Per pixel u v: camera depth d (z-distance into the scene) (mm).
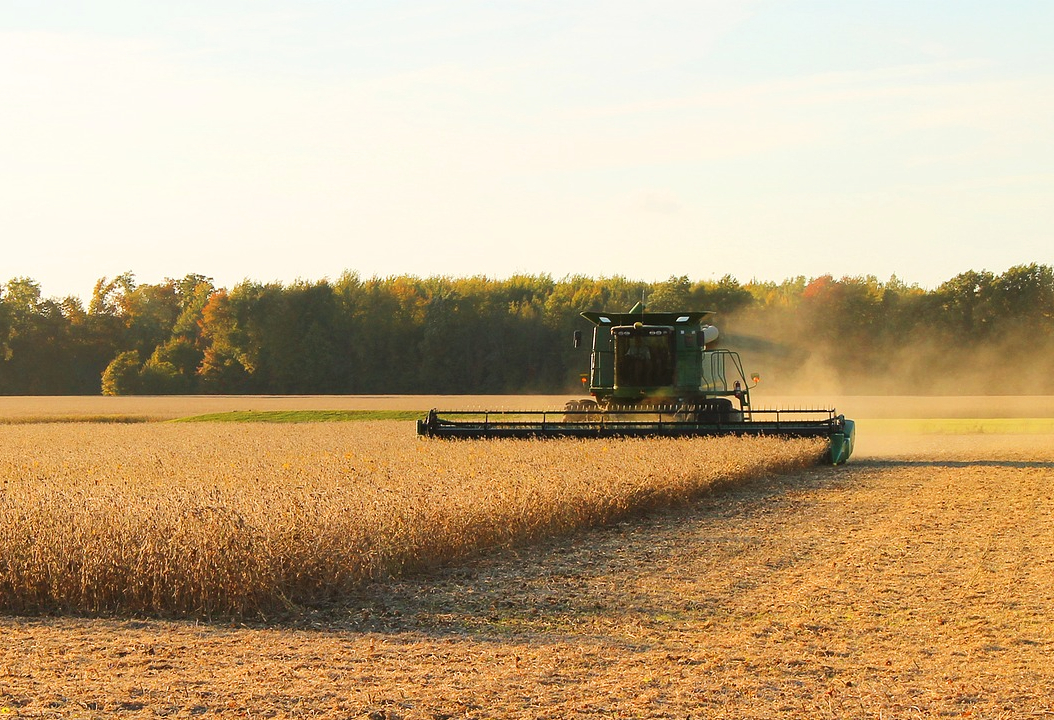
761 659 9781
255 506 13547
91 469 20547
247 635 10922
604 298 111000
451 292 115562
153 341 133500
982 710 8312
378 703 8484
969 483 24000
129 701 8500
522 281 125812
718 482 22109
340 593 12805
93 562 12234
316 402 80750
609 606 12094
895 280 105750
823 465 28547
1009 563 14250
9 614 12023
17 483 17547
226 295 113938
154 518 12844
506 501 16219
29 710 8266
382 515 13984
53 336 131125
